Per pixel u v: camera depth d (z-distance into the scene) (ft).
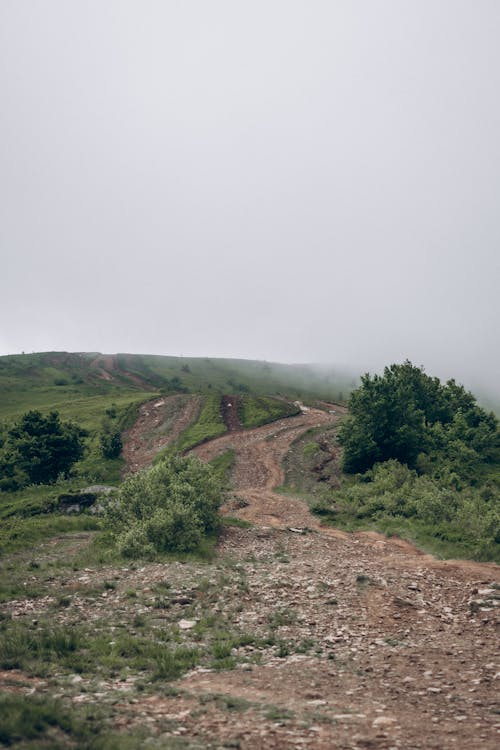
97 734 24.39
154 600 55.21
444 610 53.01
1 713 25.05
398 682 33.42
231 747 23.18
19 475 182.39
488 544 85.46
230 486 186.29
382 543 97.60
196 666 37.50
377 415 192.13
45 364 648.79
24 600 55.83
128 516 94.32
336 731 25.22
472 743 23.52
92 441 260.21
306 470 208.74
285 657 39.50
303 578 66.13
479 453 195.72
